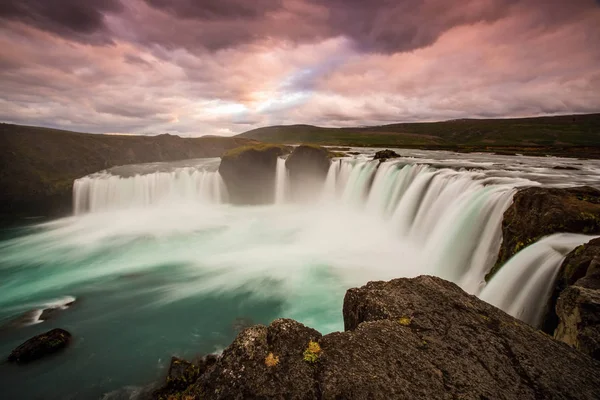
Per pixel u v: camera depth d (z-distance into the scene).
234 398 4.34
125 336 15.51
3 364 13.38
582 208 12.54
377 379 4.41
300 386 4.38
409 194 26.66
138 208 42.84
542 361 4.86
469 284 16.62
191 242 29.48
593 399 4.29
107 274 22.81
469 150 65.81
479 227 17.50
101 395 11.95
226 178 43.84
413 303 6.11
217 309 17.92
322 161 41.34
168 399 11.45
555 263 10.29
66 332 15.24
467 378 4.51
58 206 41.50
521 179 21.69
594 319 5.69
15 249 28.34
